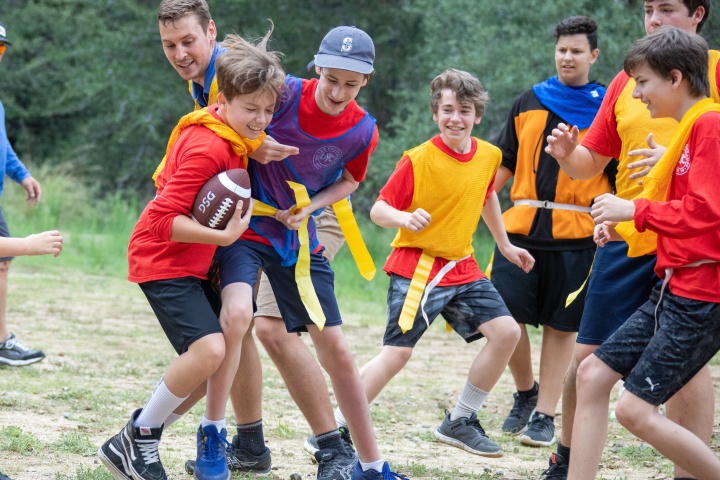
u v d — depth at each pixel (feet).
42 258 91.76
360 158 26.32
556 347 36.81
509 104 104.63
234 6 136.87
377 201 31.81
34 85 163.22
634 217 22.24
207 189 23.00
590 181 36.65
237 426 28.40
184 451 30.60
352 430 25.44
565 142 27.12
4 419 33.35
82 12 158.30
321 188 26.63
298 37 139.74
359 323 65.77
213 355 23.47
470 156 32.32
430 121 116.16
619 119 27.50
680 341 22.67
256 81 22.88
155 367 46.55
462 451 33.45
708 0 26.96
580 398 23.91
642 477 29.94
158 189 24.80
